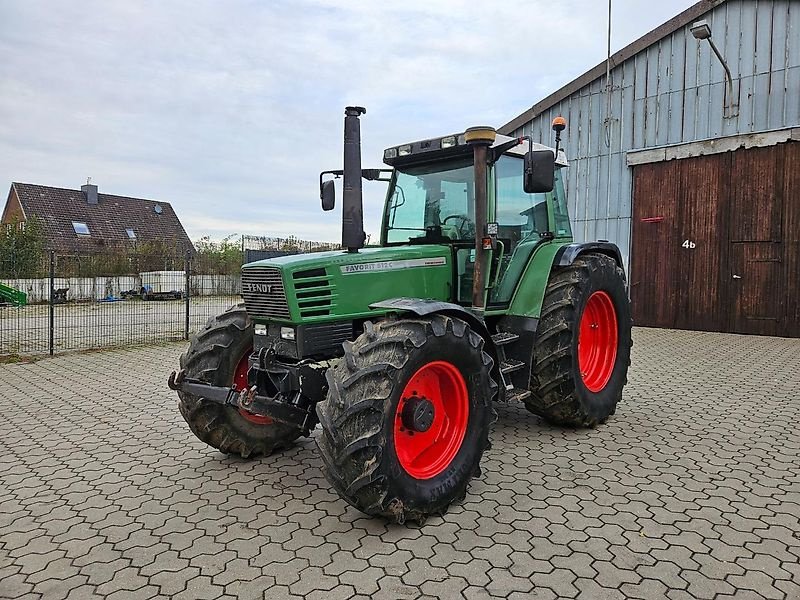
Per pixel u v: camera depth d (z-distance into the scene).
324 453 2.92
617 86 11.34
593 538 2.90
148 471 3.97
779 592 2.42
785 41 9.39
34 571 2.67
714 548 2.79
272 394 3.71
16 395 6.27
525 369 4.35
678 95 10.59
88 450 4.43
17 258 15.90
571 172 12.18
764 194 9.75
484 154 3.96
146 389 6.55
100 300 15.82
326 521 3.16
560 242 5.19
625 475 3.74
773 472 3.75
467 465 3.34
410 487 3.01
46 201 30.75
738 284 10.12
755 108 9.76
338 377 3.00
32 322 12.70
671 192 10.82
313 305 3.50
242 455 4.15
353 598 2.42
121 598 2.44
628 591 2.44
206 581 2.56
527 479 3.70
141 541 2.95
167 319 12.90
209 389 3.45
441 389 3.43
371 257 3.77
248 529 3.07
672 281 10.91
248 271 3.72
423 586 2.50
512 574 2.58
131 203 34.09
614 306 5.04
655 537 2.90
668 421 4.95
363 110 3.68
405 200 4.77
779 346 8.79
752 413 5.15
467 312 3.49
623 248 11.52
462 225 4.39
